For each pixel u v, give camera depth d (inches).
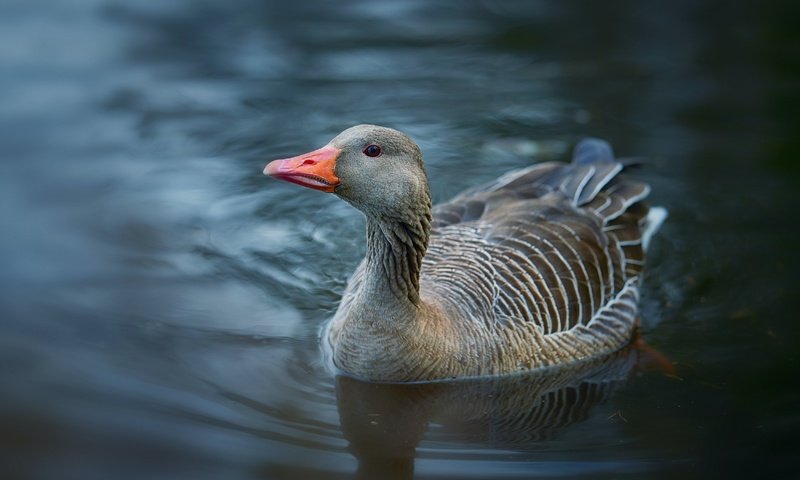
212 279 542.6
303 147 678.5
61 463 384.8
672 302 542.6
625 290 530.0
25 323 486.3
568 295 498.0
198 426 415.8
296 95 746.8
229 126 702.5
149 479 379.2
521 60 803.4
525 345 478.3
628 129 708.7
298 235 595.5
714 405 450.0
